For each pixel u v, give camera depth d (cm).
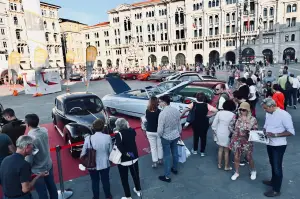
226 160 546
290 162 571
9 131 443
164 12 6206
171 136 501
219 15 5409
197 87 1115
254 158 606
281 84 1010
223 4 5275
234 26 5306
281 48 4884
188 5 5734
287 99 1012
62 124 769
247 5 4903
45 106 1525
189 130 878
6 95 2275
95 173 429
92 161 416
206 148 699
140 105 992
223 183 497
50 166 399
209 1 5500
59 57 6350
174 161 538
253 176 504
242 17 5131
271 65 4341
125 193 445
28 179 300
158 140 568
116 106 1106
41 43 2053
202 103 611
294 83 1061
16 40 5084
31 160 364
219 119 523
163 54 6425
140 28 6650
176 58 6284
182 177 532
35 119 384
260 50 4928
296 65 4069
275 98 769
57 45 6269
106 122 696
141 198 454
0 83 3784
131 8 6588
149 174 553
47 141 395
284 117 409
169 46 6209
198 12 5672
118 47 7031
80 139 646
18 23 5144
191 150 685
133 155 432
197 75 1589
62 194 463
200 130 620
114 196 468
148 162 619
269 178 507
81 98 807
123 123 434
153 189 488
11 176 292
